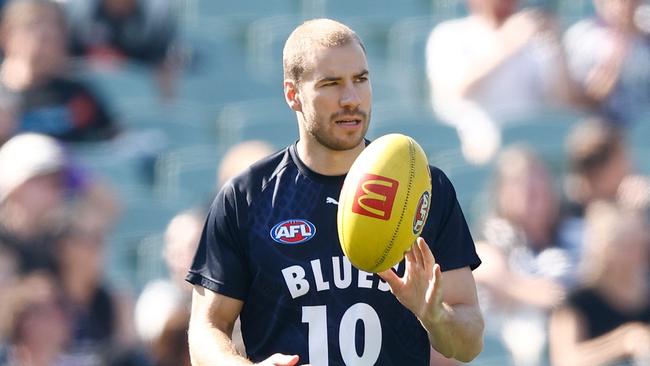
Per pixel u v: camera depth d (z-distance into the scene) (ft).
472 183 117.80
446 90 127.24
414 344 48.06
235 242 48.19
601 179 104.78
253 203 48.24
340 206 44.70
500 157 114.01
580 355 95.14
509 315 100.48
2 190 97.76
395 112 130.31
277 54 139.64
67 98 114.73
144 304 93.09
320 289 47.26
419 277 44.45
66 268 92.84
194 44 134.92
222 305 48.16
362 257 44.21
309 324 47.29
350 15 146.41
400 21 145.59
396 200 43.73
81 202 101.04
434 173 48.88
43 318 90.07
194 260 48.91
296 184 48.24
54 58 114.93
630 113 126.82
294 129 126.72
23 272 92.84
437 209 48.42
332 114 46.11
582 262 100.01
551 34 126.31
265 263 47.62
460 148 123.95
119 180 114.62
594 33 127.95
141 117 121.90
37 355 89.92
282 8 146.51
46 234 94.12
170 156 119.34
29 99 113.50
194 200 116.57
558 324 96.58
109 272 103.91
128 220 111.14
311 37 46.70
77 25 124.16
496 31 126.11
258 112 130.62
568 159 113.91
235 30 142.00
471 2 130.72
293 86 47.75
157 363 87.45
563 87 125.49
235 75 135.13
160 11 127.85
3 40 120.57
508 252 101.81
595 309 95.40
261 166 48.98
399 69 140.05
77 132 115.03
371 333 47.32
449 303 48.06
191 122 125.39
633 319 94.99
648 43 128.16
